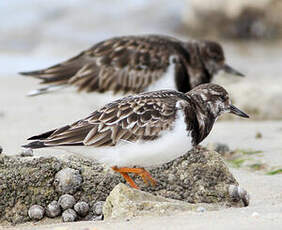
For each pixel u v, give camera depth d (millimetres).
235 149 11492
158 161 7594
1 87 18812
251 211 6953
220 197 7961
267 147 11562
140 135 7352
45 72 11922
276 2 26359
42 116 14820
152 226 6344
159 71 11648
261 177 9555
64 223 7129
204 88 8289
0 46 25453
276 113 14820
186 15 27766
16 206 7648
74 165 8031
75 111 15523
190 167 8188
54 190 7773
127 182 7988
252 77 19375
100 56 11734
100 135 7297
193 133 7699
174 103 7539
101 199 7875
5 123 13953
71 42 26078
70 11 28656
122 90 11656
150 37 11922
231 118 14797
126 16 28484
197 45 12375
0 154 7914
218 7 26812
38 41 26047
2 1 29000
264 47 25156
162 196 8008
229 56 23406
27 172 7754
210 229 6039
